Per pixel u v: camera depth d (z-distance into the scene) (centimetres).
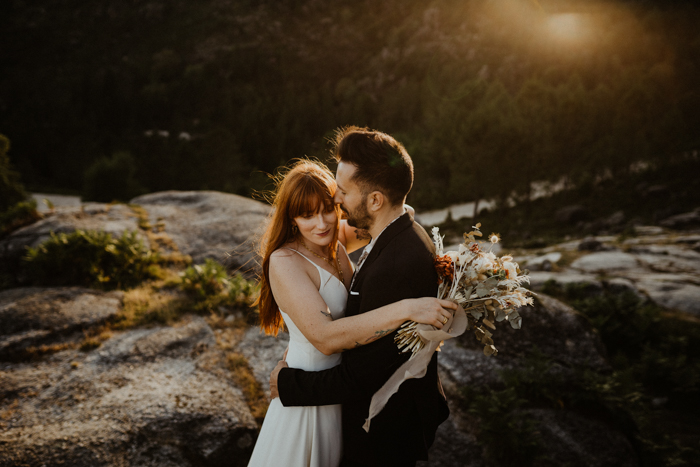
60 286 593
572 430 403
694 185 3294
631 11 9619
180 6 14988
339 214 190
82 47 13425
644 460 413
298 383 165
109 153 7444
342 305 183
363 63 12838
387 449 166
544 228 3241
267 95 11212
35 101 10144
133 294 563
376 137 158
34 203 795
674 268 1547
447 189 4803
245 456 339
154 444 324
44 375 394
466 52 10419
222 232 789
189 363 429
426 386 165
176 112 9931
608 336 884
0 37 13288
